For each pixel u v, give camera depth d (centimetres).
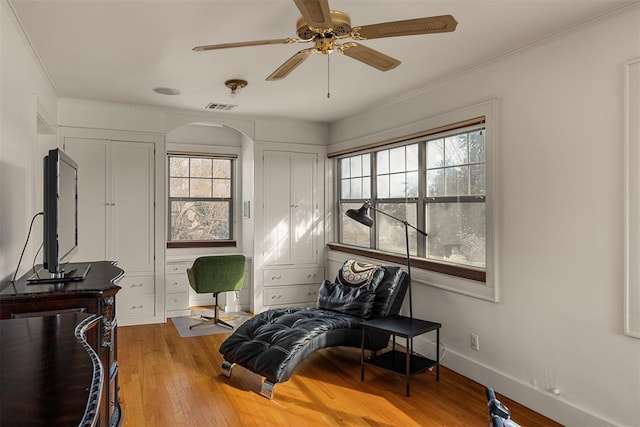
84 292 207
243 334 348
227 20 255
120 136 473
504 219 308
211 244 598
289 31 270
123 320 481
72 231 287
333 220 577
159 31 271
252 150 543
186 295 538
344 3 232
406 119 420
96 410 80
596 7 236
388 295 375
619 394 238
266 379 306
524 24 258
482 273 326
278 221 550
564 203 266
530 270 289
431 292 384
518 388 296
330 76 363
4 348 119
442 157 389
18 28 259
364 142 491
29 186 297
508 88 305
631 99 230
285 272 555
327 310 392
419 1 230
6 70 236
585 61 254
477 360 333
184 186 594
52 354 113
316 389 319
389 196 465
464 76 345
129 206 479
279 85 391
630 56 232
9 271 246
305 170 562
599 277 247
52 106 408
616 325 239
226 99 442
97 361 107
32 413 78
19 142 269
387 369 321
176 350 403
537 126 284
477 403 295
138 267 485
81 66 338
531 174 288
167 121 495
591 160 251
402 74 354
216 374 345
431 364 332
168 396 304
